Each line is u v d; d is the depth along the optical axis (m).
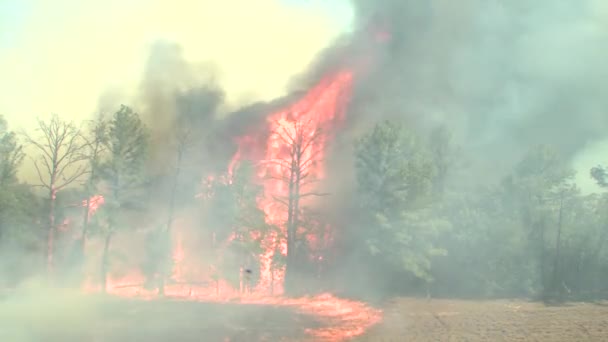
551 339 29.09
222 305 39.84
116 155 42.75
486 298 43.34
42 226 44.88
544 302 41.34
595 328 31.64
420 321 34.81
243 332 31.77
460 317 35.88
